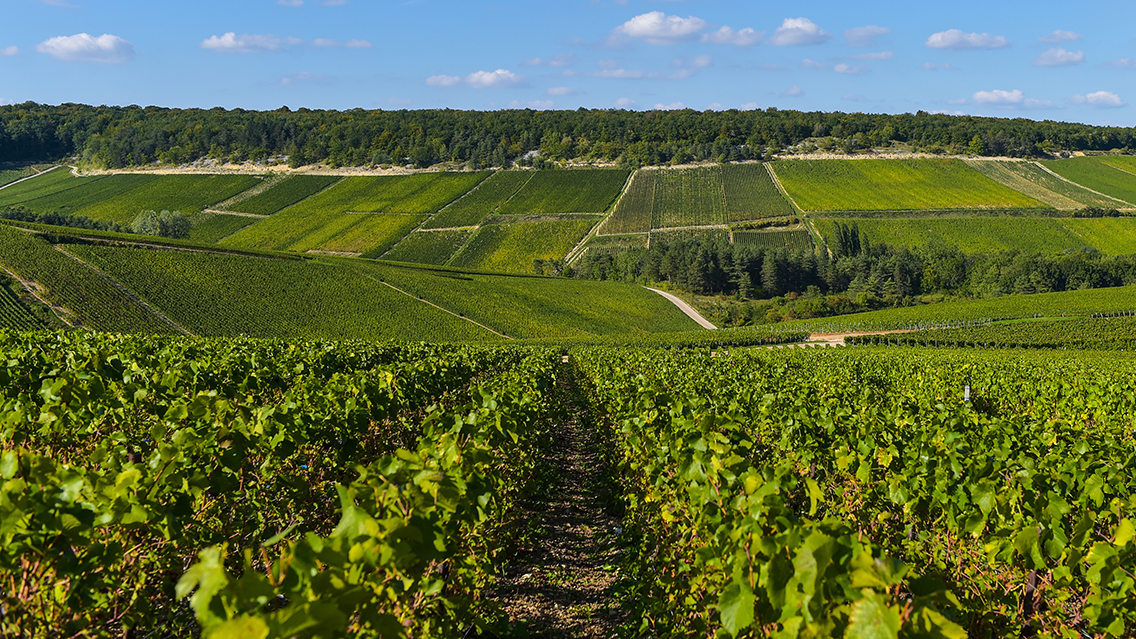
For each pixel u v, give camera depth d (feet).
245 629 6.70
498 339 239.30
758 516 12.66
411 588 11.96
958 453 20.45
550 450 46.21
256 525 17.06
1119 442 27.55
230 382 28.96
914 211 444.55
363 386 25.54
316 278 252.21
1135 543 12.69
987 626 15.49
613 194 488.02
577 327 264.31
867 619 7.81
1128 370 92.22
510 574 23.25
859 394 49.34
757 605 10.44
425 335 230.68
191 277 225.35
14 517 10.66
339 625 7.04
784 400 34.06
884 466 20.68
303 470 20.42
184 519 14.06
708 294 349.41
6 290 184.85
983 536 16.97
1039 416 43.65
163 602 14.33
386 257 403.13
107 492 12.46
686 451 17.20
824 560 8.79
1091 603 13.00
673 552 18.35
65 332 66.54
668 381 50.06
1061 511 15.93
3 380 24.22
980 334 197.06
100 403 20.98
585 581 23.30
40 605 11.22
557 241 424.05
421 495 11.38
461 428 20.57
